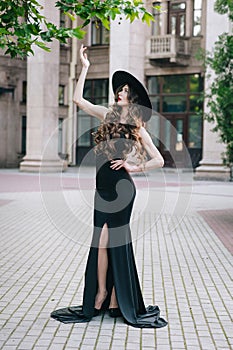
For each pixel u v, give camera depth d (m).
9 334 5.01
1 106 33.34
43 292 6.50
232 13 12.55
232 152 12.69
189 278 7.33
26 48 5.66
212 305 6.07
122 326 5.26
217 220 12.99
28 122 29.03
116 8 5.55
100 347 4.71
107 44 33.16
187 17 30.34
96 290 5.48
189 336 5.05
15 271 7.59
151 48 30.11
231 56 12.19
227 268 7.96
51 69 28.84
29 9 5.73
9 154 33.84
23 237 10.27
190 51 30.56
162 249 9.35
